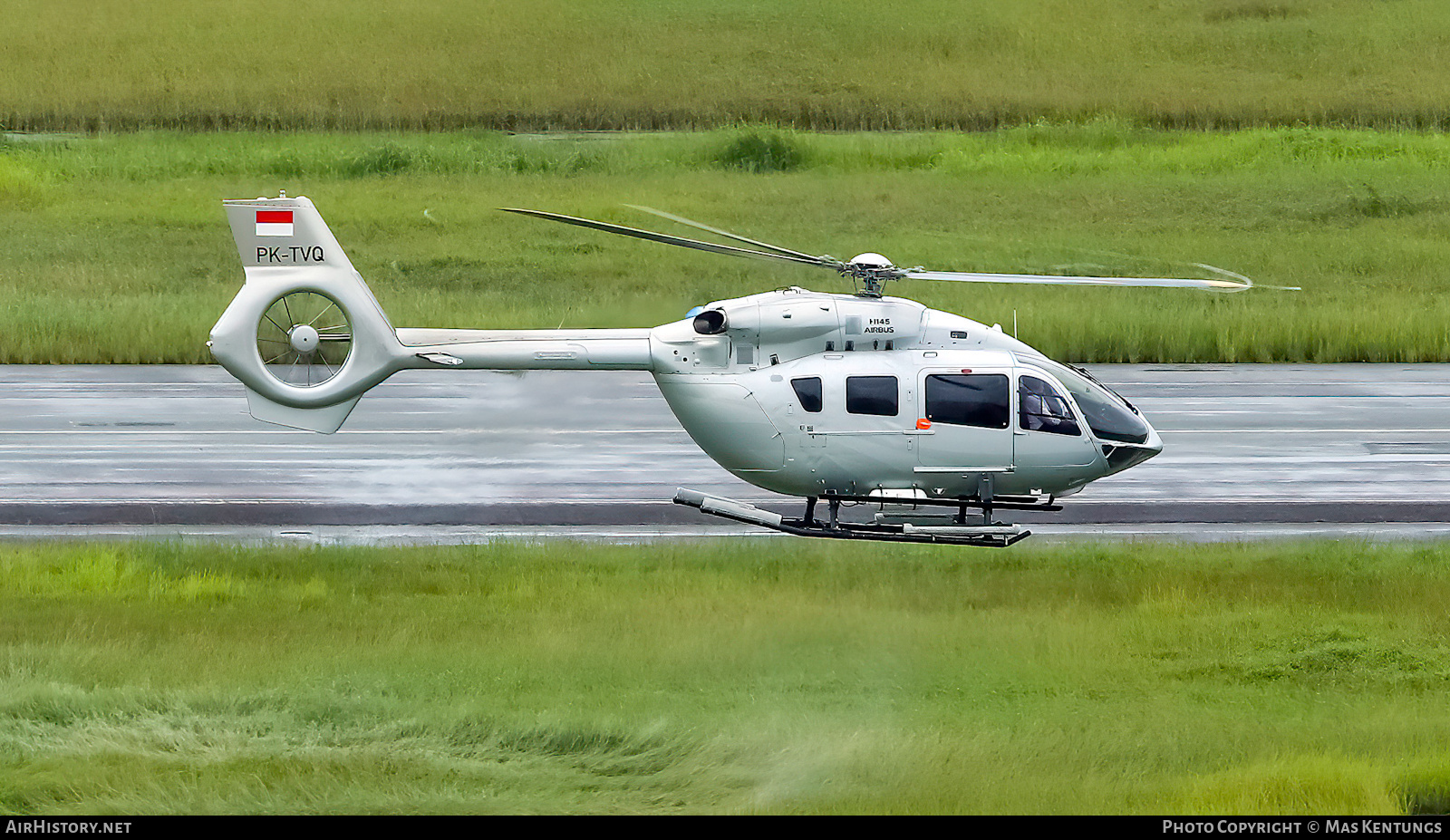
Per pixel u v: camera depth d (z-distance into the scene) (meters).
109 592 52.97
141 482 69.31
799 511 65.81
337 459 74.31
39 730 39.97
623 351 54.03
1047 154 191.25
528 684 43.94
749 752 39.34
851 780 37.97
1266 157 189.38
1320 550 58.53
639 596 52.66
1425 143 195.88
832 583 54.44
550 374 95.25
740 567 56.28
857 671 45.59
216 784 37.06
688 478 71.44
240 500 66.62
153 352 97.25
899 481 53.03
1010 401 52.41
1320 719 42.47
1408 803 36.78
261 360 54.84
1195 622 50.22
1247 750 39.91
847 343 53.12
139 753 38.69
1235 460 75.12
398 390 90.62
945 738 40.16
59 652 45.59
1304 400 89.19
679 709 42.41
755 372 52.97
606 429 81.81
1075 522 64.75
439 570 55.31
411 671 44.94
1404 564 56.97
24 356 96.00
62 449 75.12
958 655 46.88
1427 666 47.00
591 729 40.25
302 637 48.03
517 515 65.12
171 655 45.91
